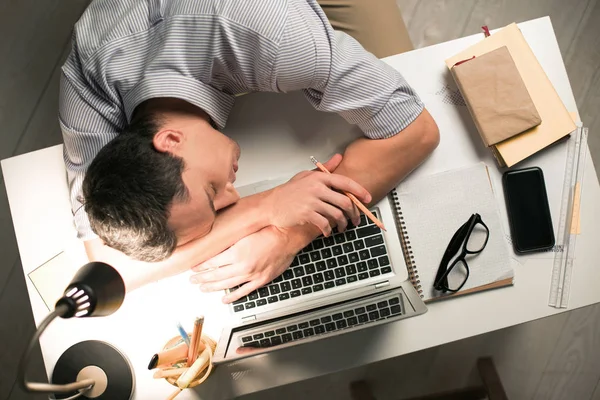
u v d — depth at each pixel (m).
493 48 0.91
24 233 0.95
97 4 0.82
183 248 0.89
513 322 0.91
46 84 1.44
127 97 0.78
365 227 0.90
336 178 0.86
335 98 0.83
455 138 0.93
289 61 0.76
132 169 0.62
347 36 0.85
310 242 0.90
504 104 0.88
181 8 0.75
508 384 1.43
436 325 0.92
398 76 0.85
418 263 0.92
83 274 0.63
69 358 0.89
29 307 1.44
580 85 1.41
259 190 0.94
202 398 0.92
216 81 0.82
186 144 0.69
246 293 0.89
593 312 1.41
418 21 1.44
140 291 0.94
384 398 1.45
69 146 0.83
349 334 0.92
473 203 0.92
